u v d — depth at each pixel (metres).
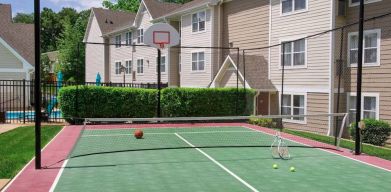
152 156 14.29
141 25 43.09
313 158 14.20
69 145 16.45
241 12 30.44
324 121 23.30
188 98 25.98
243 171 11.94
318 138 19.69
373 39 21.91
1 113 24.17
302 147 16.69
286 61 26.02
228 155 14.58
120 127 23.22
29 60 33.62
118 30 46.97
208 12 32.56
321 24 23.52
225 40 32.28
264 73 27.66
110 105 24.53
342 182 10.74
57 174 11.33
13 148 15.20
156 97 25.45
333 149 16.22
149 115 25.47
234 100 26.86
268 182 10.62
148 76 41.84
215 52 32.19
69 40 55.09
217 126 24.38
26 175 11.16
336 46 23.09
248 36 29.72
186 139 18.78
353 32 22.98
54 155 14.21
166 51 38.12
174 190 9.75
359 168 12.59
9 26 36.44
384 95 21.27
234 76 28.92
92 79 54.72
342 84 23.38
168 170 12.01
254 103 26.64
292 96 25.56
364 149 16.23
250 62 28.12
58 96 24.39
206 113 26.45
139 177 11.09
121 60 48.09
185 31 35.47
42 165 12.46
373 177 11.39
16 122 24.22
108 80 51.44
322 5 23.44
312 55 24.11
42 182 10.41
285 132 22.06
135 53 44.56
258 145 16.95
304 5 24.61
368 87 22.16
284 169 12.29
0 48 32.41
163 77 38.78
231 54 29.25
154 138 19.03
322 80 23.48
